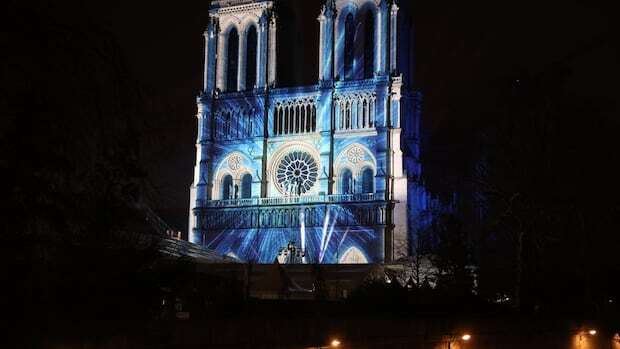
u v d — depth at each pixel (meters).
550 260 68.12
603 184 68.94
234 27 173.88
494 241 84.50
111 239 34.03
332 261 152.88
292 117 164.62
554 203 67.19
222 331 32.12
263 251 158.38
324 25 165.38
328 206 155.75
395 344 41.03
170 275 37.06
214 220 163.50
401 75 157.88
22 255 29.17
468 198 117.69
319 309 46.50
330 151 159.00
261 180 162.50
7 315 28.64
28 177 28.78
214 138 168.25
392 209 152.38
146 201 35.00
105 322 30.19
